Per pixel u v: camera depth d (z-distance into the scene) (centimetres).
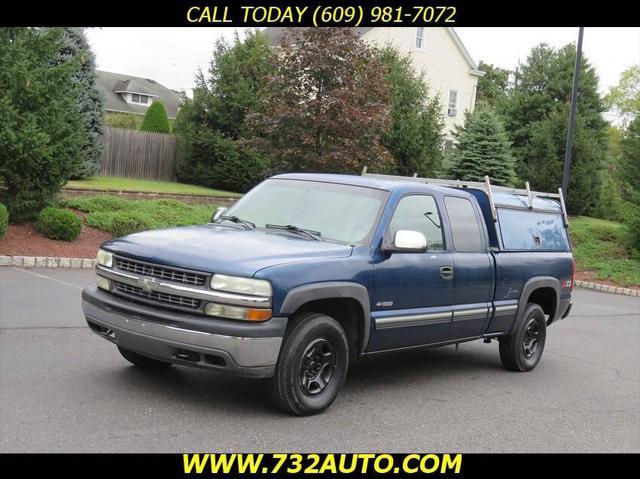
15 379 603
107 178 2538
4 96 1407
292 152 1648
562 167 3262
